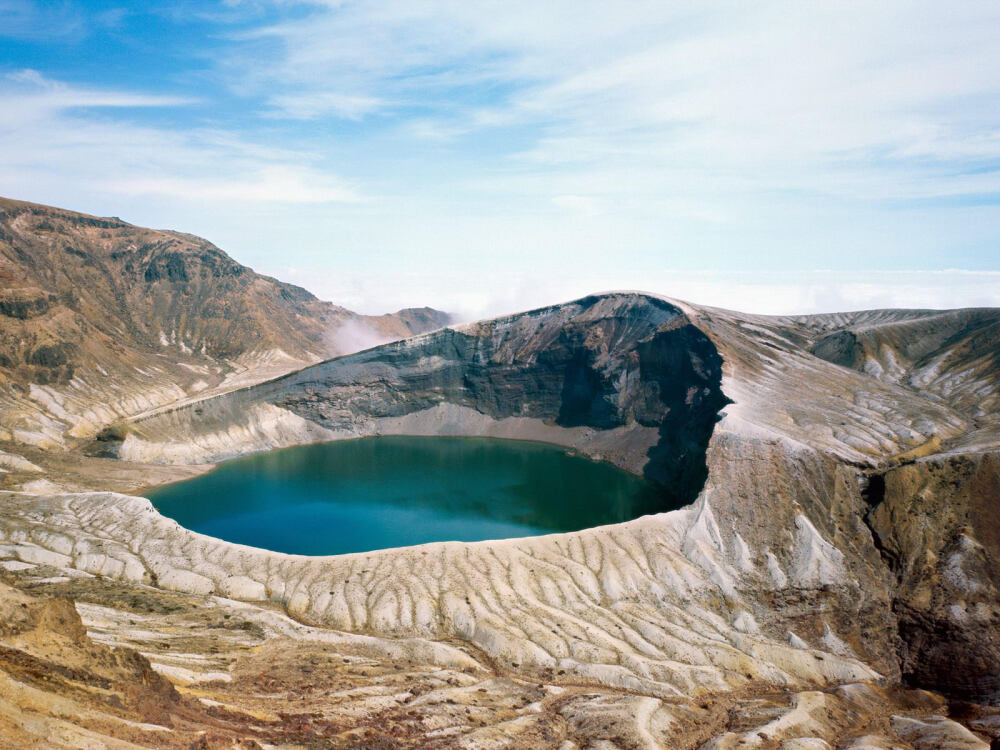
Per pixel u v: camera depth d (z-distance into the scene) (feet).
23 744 99.60
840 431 425.28
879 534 336.90
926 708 262.67
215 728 143.43
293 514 449.89
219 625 262.26
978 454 353.92
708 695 244.83
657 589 306.76
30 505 383.86
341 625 281.95
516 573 310.86
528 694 227.20
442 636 277.44
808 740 201.98
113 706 130.82
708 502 354.95
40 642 140.05
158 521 362.33
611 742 190.49
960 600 298.97
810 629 299.99
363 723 176.55
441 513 451.53
